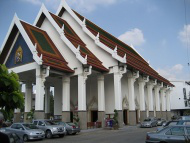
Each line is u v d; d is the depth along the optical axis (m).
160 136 11.61
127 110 37.19
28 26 31.17
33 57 26.95
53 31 34.03
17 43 30.14
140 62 45.34
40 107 26.80
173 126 11.65
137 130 28.14
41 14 34.78
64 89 31.12
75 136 22.97
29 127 20.69
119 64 32.69
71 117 36.69
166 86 51.72
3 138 3.47
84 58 29.83
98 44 34.62
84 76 30.50
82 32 37.00
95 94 36.34
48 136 21.53
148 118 34.69
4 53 30.67
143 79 39.31
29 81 35.25
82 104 30.02
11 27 29.84
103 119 32.38
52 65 27.91
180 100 71.75
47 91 40.97
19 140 9.39
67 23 38.44
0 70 5.39
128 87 35.72
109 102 35.53
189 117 22.48
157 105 46.31
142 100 38.66
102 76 33.62
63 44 32.66
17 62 29.77
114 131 27.23
